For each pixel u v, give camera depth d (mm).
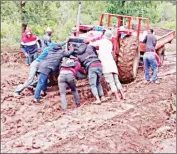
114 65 10117
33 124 8516
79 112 9211
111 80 10055
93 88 9828
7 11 16406
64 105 9422
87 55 9891
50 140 7547
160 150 7895
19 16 16438
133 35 11922
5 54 14922
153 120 9125
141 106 9727
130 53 11250
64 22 19984
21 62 14461
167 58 17047
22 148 7238
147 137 8375
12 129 8250
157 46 13648
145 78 12031
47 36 12898
